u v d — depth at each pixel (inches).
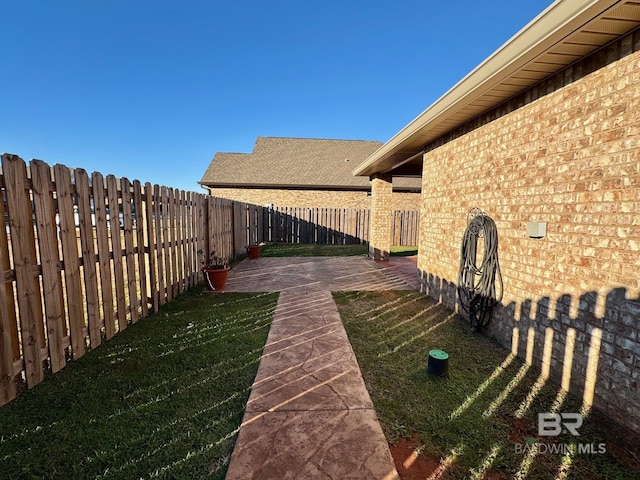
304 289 238.1
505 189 140.9
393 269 325.1
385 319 173.9
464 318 174.7
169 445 77.5
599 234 95.7
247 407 93.0
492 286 149.6
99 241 137.0
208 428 83.8
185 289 229.0
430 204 219.9
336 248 502.9
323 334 150.8
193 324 162.1
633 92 85.0
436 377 113.5
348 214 577.6
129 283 159.8
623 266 88.3
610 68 91.5
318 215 577.6
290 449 76.5
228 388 103.3
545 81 116.8
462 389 106.6
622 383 88.4
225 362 121.3
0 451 74.7
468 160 171.2
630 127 86.0
